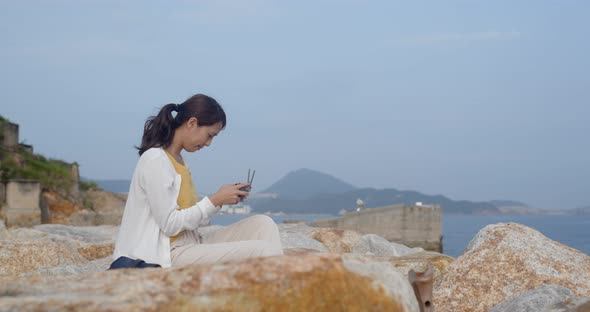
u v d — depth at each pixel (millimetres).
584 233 122562
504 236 5855
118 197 38281
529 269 5438
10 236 12039
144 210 3498
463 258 5734
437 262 6293
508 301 4797
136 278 2539
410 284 2916
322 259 2580
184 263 3467
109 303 2193
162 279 2461
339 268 2561
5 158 30609
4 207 27688
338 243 11602
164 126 3688
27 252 7371
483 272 5512
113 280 2521
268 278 2455
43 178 31812
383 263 2773
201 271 2477
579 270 5430
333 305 2480
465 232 122500
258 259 2543
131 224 3494
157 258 3424
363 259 2707
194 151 3797
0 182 28328
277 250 3594
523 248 5668
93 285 2457
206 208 3527
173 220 3432
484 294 5352
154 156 3529
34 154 35438
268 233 3752
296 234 10906
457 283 5504
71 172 35531
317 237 11766
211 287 2395
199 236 3822
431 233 38062
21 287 2428
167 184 3451
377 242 11484
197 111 3664
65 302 2156
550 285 4703
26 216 27844
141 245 3438
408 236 37938
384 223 37906
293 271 2494
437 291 5527
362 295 2539
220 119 3770
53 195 32094
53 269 6363
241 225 3828
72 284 2484
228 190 3584
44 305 2131
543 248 5703
